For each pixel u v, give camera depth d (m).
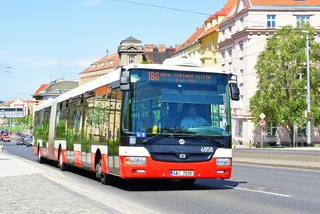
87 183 18.28
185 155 14.73
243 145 79.06
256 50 77.44
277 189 15.91
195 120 15.02
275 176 21.36
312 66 68.75
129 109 14.71
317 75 67.81
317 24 77.75
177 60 15.54
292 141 70.31
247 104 78.00
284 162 29.95
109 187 16.80
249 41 77.56
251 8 77.44
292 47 67.44
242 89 79.94
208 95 15.27
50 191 13.83
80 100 21.28
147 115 14.73
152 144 14.59
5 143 117.62
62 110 25.27
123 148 14.70
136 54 126.06
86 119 19.92
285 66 68.31
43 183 16.11
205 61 93.44
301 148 56.97
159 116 14.80
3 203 11.31
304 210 11.27
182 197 13.90
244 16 79.19
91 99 19.27
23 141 103.69
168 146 14.66
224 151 15.10
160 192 15.21
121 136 14.81
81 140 20.56
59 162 25.64
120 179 19.67
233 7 89.44
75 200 11.87
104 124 16.98
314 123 69.88
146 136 14.62
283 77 67.12
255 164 31.06
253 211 11.16
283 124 70.31
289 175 21.91
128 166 14.53
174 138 14.72
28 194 13.09
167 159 14.60
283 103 67.75
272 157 34.41
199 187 16.70
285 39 68.31
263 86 67.31
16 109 129.00
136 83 14.84
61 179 17.72
